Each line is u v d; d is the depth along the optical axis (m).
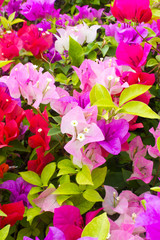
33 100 0.57
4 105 0.57
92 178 0.52
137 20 0.63
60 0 1.34
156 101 0.76
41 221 0.55
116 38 0.75
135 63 0.58
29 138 0.54
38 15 0.93
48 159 0.57
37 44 0.72
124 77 0.57
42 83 0.54
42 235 0.55
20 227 0.58
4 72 0.77
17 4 1.11
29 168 0.57
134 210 0.52
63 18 1.01
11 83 0.53
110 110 0.50
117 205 0.52
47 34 0.77
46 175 0.54
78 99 0.53
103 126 0.49
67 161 0.53
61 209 0.46
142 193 0.57
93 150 0.50
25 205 0.56
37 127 0.56
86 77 0.56
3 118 0.61
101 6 1.30
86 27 0.74
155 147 0.55
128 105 0.49
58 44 0.72
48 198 0.51
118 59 0.58
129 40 0.73
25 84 0.53
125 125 0.50
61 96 0.56
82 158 0.49
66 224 0.46
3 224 0.49
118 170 0.66
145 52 0.56
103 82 0.53
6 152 0.60
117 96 0.57
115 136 0.50
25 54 0.75
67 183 0.51
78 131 0.47
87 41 0.76
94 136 0.47
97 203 0.59
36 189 0.53
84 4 1.27
